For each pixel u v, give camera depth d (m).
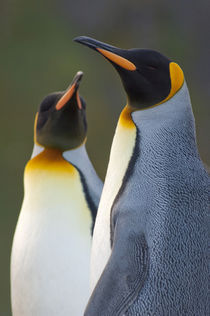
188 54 27.27
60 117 7.12
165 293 5.06
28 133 23.89
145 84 5.53
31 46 26.38
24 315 7.02
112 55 5.61
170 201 5.19
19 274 6.95
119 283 5.00
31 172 7.15
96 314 4.97
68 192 6.89
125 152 5.48
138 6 27.88
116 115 24.92
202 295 5.09
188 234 5.12
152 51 5.66
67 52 26.31
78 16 28.20
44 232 6.79
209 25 27.39
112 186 5.43
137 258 5.01
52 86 25.06
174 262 5.07
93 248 5.48
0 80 25.00
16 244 7.06
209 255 5.15
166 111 5.54
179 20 27.72
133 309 5.06
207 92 26.41
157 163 5.37
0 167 22.73
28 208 7.03
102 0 28.20
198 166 5.46
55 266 6.72
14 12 27.31
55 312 6.79
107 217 5.33
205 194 5.31
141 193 5.21
